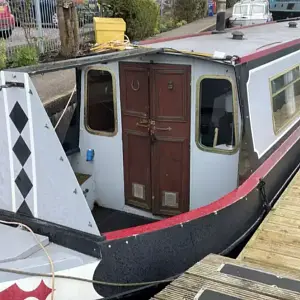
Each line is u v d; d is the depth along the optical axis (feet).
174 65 15.38
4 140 11.57
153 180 16.78
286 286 11.65
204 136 15.76
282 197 18.24
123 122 16.78
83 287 11.19
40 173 11.41
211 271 12.17
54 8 39.63
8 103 11.12
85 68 17.01
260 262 14.30
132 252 11.78
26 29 36.96
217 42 18.76
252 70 15.52
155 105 15.94
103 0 47.47
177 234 12.56
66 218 11.50
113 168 17.51
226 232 14.08
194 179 16.33
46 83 29.43
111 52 15.01
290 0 72.08
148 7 52.39
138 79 16.02
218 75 14.92
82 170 18.10
